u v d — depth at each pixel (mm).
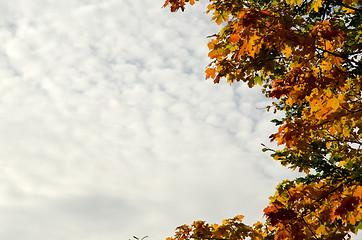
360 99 5508
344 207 4738
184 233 6777
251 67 5551
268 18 5000
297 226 5535
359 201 4750
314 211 5719
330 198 5527
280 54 5375
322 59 5516
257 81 5973
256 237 6480
